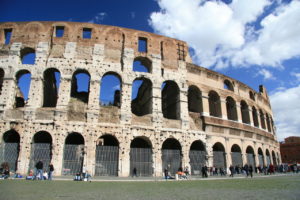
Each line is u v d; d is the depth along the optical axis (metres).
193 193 17.80
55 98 50.09
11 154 36.78
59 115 38.47
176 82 47.66
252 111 66.25
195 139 45.31
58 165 36.09
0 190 18.50
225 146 49.81
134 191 19.16
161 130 42.59
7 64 41.31
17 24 44.53
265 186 23.16
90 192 18.22
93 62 43.03
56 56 42.44
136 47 46.75
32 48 43.03
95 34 45.22
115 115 40.72
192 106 54.06
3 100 38.84
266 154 66.88
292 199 14.14
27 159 36.16
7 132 38.44
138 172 39.31
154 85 45.19
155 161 40.47
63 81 40.88
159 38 49.75
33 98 39.34
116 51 45.06
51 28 44.44
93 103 40.31
